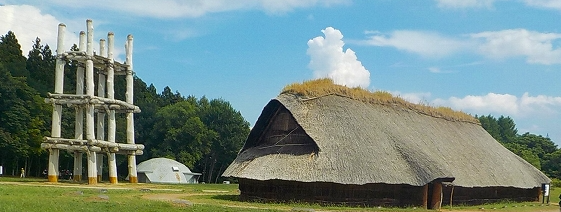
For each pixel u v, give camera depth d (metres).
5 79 70.19
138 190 43.91
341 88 39.72
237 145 104.88
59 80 54.25
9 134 69.00
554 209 42.38
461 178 38.97
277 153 35.56
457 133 49.47
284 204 33.66
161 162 84.81
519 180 47.81
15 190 33.31
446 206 38.12
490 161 47.28
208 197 38.16
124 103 58.25
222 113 105.69
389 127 38.62
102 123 61.03
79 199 28.91
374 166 33.50
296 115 36.03
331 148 34.16
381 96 43.25
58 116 54.00
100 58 56.31
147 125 104.88
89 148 52.31
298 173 32.97
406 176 33.69
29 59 94.88
